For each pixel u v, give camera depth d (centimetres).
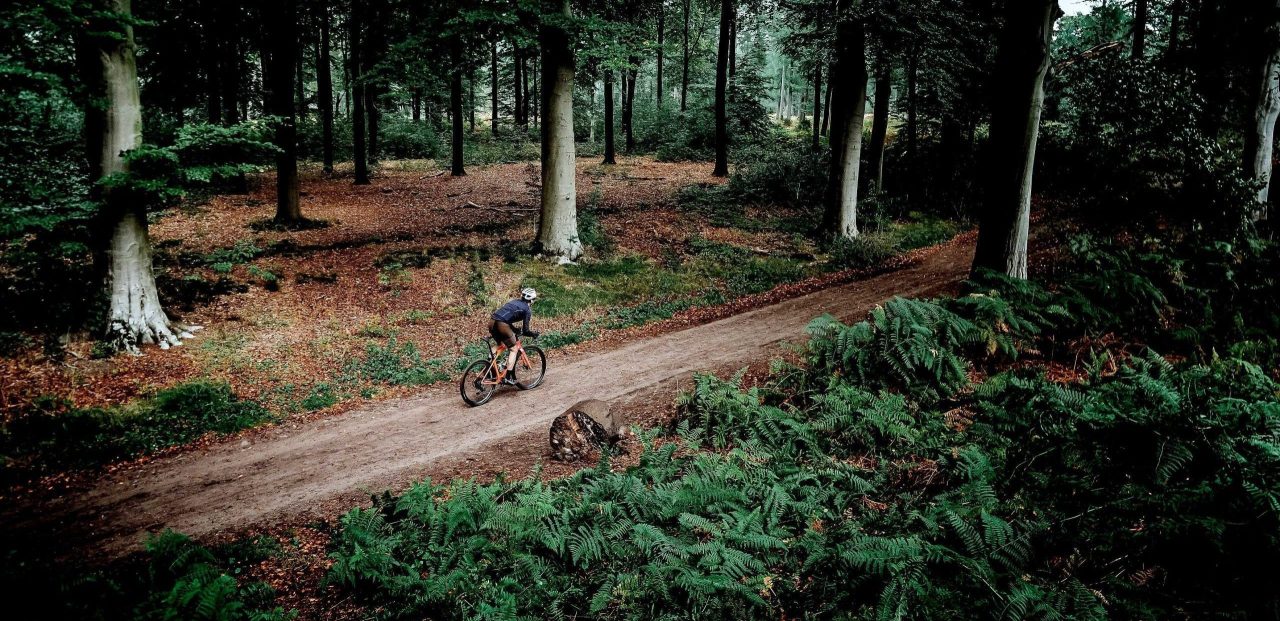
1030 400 675
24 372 1013
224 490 800
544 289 1619
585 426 856
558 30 1688
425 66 1827
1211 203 1109
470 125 4844
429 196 2673
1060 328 964
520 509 634
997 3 1995
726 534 558
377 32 2428
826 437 780
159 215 1888
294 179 2070
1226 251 987
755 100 3781
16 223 938
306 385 1131
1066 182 1512
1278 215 1219
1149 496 475
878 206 2328
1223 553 424
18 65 866
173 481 822
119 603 528
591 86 3325
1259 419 532
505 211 2394
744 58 3834
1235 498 449
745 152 3191
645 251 1962
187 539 608
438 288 1587
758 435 804
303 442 936
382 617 538
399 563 583
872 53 1825
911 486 640
